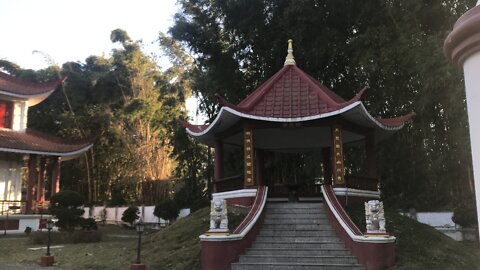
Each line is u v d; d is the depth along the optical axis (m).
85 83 41.53
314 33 21.73
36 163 28.23
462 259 12.16
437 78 17.00
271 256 11.38
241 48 24.86
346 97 23.50
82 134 38.53
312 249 11.66
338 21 22.08
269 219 13.52
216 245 11.05
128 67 41.06
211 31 25.20
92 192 39.00
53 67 41.31
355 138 18.31
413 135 21.67
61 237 19.52
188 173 31.55
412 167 22.41
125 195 37.41
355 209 13.95
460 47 3.06
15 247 17.78
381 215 10.93
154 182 35.91
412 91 21.30
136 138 38.31
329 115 13.94
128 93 41.72
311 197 18.02
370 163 16.34
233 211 14.17
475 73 2.98
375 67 19.50
